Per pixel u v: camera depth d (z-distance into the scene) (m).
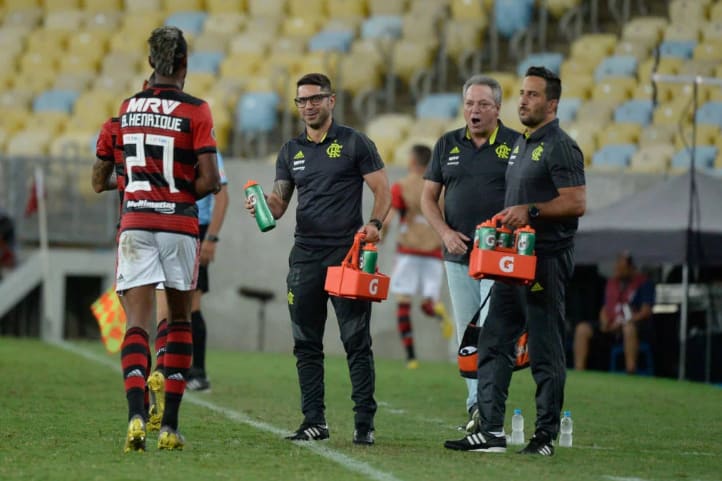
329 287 23.98
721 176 56.59
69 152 67.56
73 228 60.75
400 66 70.94
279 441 24.23
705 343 48.91
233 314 59.84
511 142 26.62
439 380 42.53
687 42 66.56
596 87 65.25
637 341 48.69
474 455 22.73
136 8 80.75
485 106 26.38
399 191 48.66
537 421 23.45
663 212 47.31
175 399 22.50
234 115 68.75
